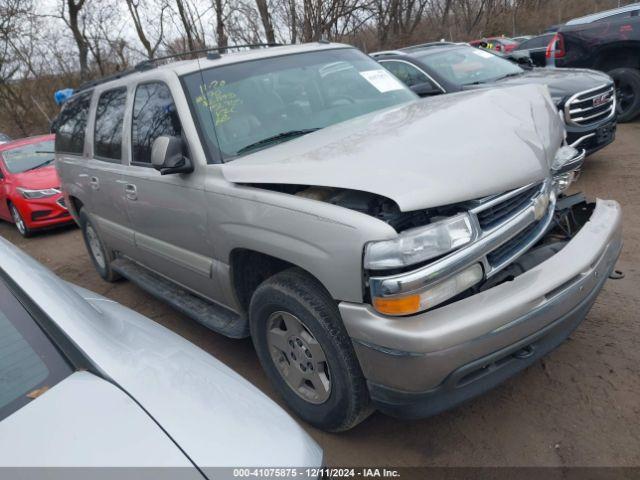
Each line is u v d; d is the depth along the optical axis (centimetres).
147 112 373
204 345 401
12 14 1902
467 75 686
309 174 248
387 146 253
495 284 237
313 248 239
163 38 1440
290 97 357
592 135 607
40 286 183
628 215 508
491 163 238
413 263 210
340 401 255
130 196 395
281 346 286
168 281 429
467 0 2639
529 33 2736
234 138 324
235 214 284
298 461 151
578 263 246
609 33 828
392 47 1570
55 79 2139
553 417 273
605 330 337
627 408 271
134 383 157
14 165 888
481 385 230
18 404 150
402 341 212
